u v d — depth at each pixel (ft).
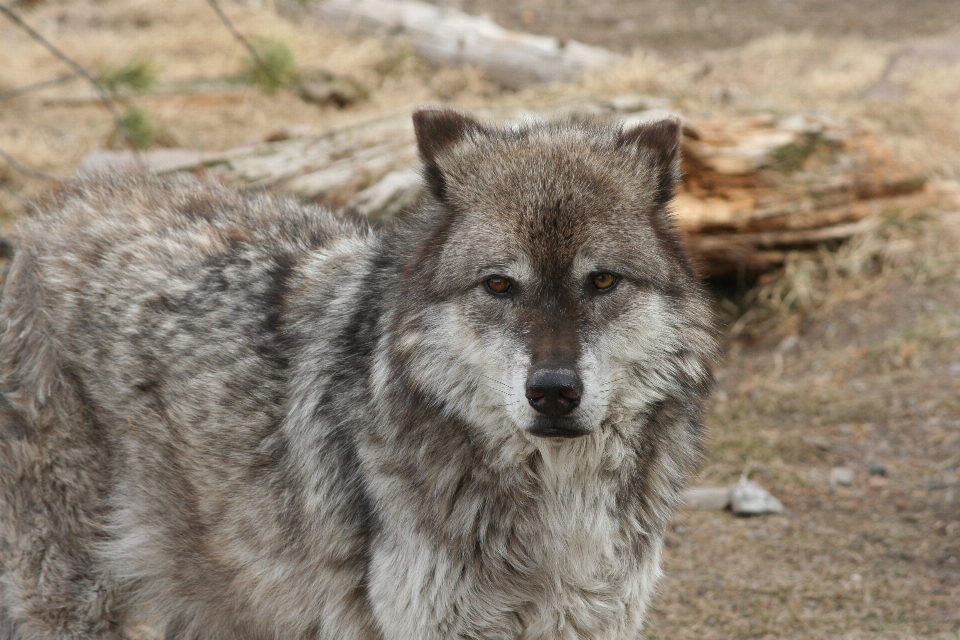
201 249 29.71
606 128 27.84
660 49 114.62
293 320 28.07
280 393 27.61
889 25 121.29
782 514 43.29
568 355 23.20
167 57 95.86
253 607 28.43
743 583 38.47
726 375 56.29
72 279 29.73
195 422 27.68
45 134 75.46
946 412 49.29
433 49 100.27
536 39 96.37
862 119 72.54
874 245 62.13
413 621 25.02
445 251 25.04
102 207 31.53
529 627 25.90
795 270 61.72
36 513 28.55
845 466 46.83
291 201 33.99
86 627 29.48
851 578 38.55
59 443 28.60
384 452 25.22
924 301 58.23
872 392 52.08
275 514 27.17
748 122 61.05
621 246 24.54
